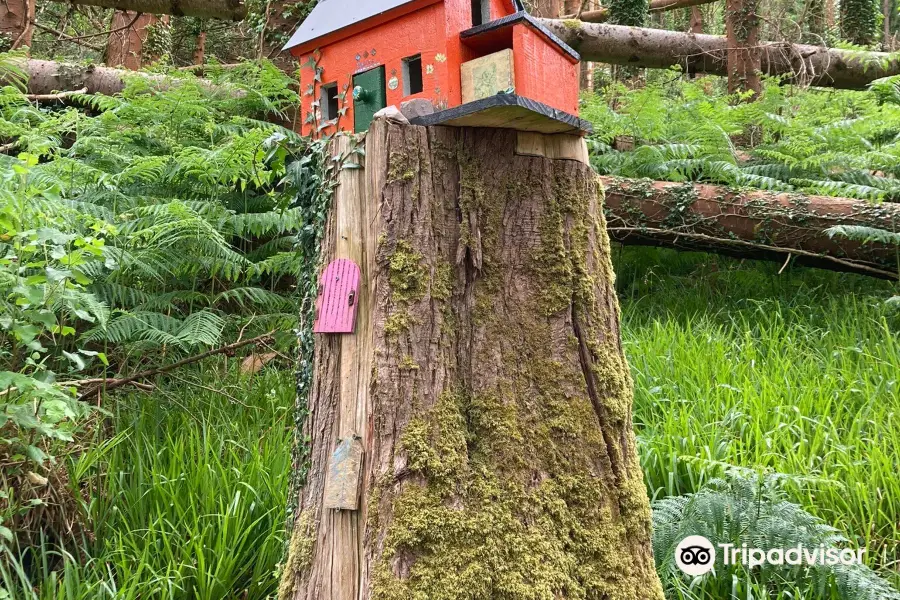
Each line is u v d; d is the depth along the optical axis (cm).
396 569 186
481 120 200
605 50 820
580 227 222
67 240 252
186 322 387
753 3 799
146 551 248
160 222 394
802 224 517
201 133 540
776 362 392
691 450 308
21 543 265
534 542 194
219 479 289
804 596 239
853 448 308
